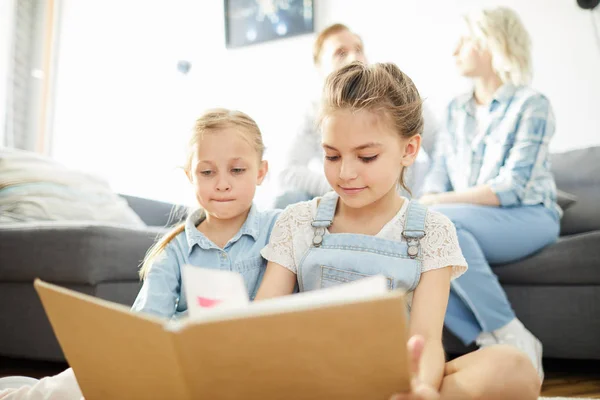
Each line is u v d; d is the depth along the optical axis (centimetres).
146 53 357
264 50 321
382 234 96
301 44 311
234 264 109
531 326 162
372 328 51
